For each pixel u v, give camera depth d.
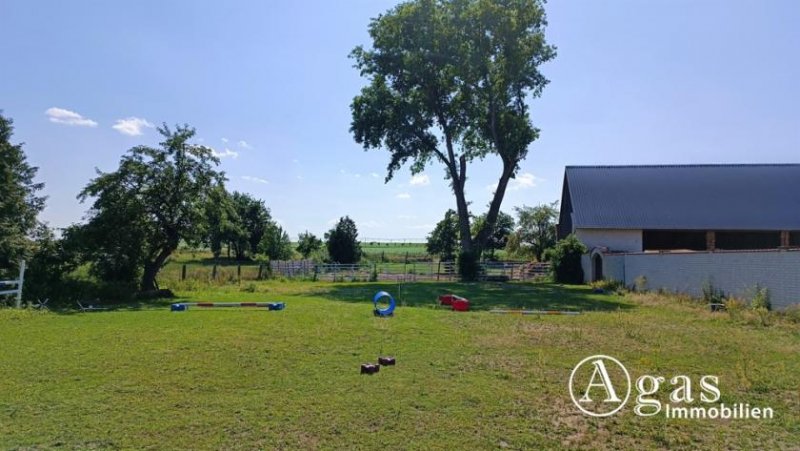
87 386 7.02
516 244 51.22
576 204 36.56
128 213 19.55
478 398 6.57
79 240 18.97
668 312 14.95
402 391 6.84
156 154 20.59
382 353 8.96
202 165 21.64
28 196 30.17
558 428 5.68
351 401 6.45
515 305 17.50
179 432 5.52
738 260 16.98
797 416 6.02
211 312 14.70
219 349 9.18
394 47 35.09
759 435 5.52
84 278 19.97
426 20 34.62
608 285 25.06
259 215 68.19
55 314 14.39
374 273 35.66
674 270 21.17
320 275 36.75
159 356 8.66
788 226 33.75
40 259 18.78
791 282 14.41
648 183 38.06
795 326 11.79
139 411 6.11
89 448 5.16
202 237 22.06
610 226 34.69
